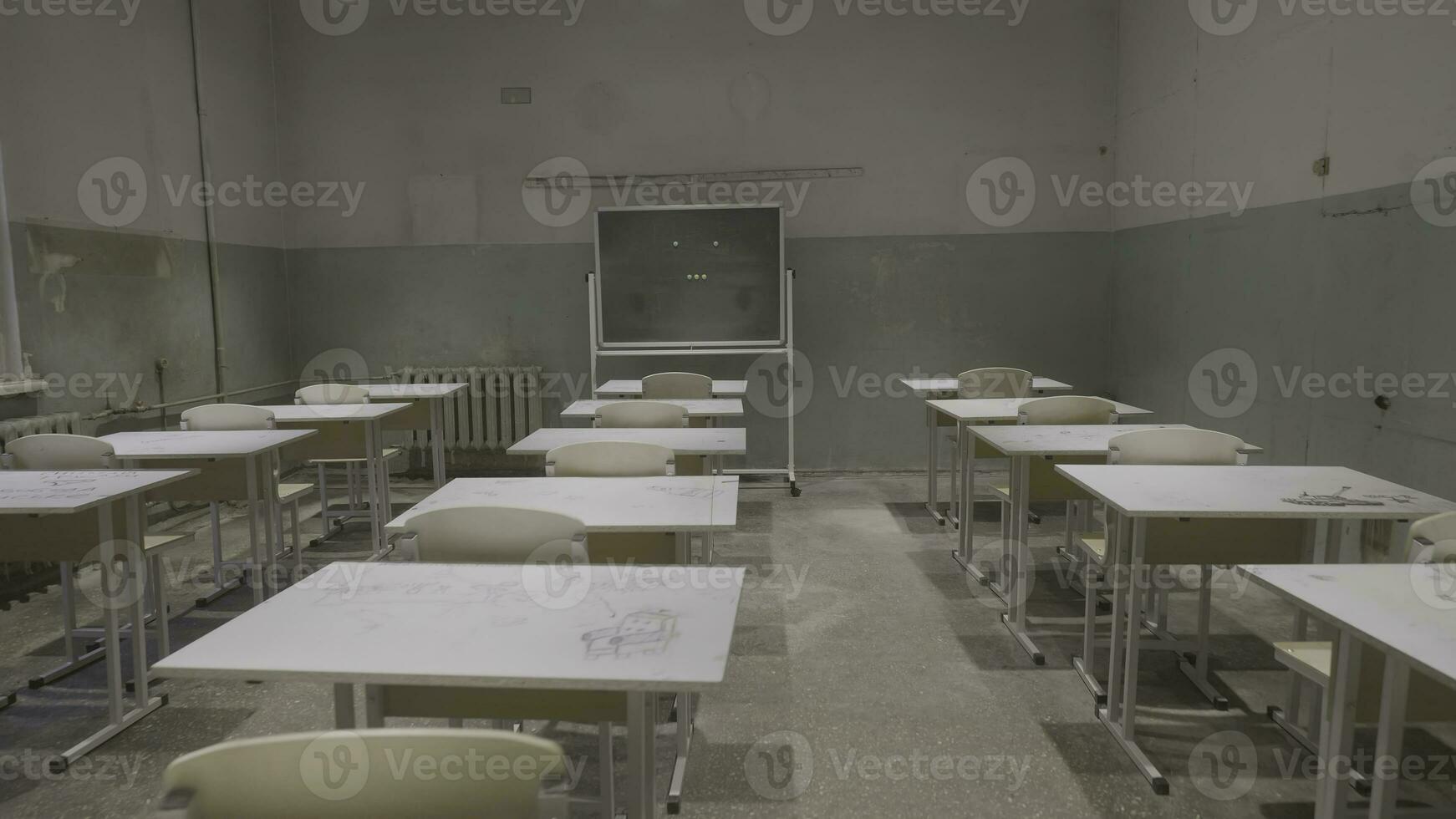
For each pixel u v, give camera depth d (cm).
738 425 649
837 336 643
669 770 238
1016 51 620
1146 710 270
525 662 129
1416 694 158
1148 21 571
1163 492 242
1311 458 414
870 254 636
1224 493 241
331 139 642
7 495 249
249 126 604
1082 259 633
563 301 648
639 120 633
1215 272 498
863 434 650
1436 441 337
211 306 561
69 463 301
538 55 632
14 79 413
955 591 383
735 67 627
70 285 447
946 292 637
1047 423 394
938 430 653
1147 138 575
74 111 449
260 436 363
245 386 598
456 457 668
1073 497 333
